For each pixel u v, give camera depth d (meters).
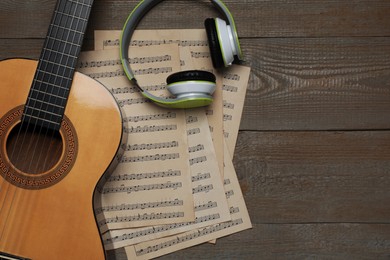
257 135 1.24
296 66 1.25
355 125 1.25
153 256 1.22
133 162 1.22
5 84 1.08
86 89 1.10
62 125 1.09
